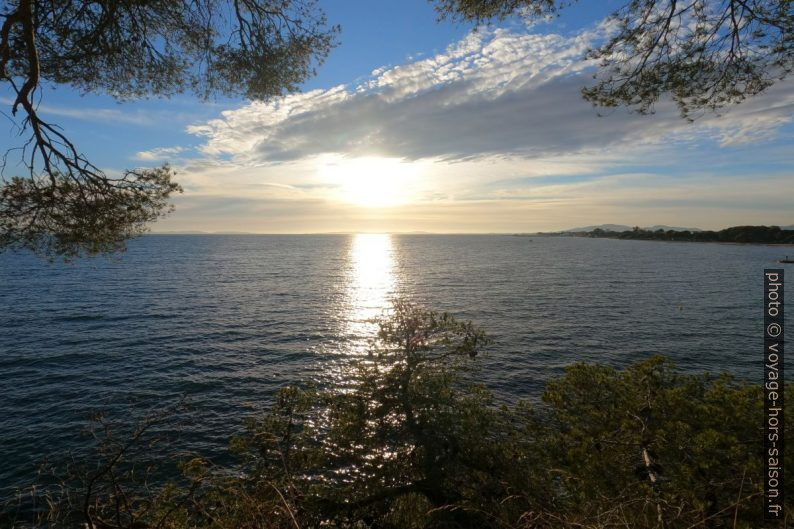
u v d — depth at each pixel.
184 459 15.02
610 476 6.79
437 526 6.61
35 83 4.20
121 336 34.06
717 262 112.94
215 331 36.78
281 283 70.12
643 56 4.82
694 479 6.07
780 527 4.83
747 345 32.50
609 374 9.10
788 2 3.82
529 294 58.28
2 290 55.09
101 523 3.83
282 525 4.00
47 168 4.59
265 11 6.05
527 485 7.35
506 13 5.25
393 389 9.11
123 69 6.30
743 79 4.47
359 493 8.21
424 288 64.88
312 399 8.69
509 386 24.44
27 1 4.06
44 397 21.95
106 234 5.28
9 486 13.76
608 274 83.62
